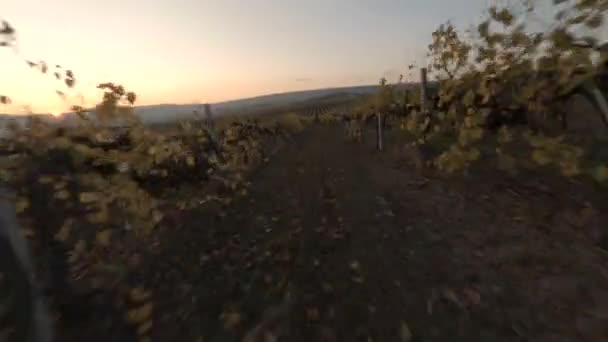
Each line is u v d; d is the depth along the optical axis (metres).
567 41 3.37
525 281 2.91
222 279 3.71
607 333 2.17
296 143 23.64
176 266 4.08
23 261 1.97
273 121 28.66
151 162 5.38
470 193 5.52
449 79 5.66
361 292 3.12
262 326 2.75
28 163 3.08
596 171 3.35
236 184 8.55
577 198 4.16
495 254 3.47
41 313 2.06
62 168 3.29
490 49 4.48
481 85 4.73
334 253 4.11
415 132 7.33
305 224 5.36
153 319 2.97
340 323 2.68
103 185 3.70
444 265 3.43
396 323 2.59
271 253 4.32
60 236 3.03
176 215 5.95
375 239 4.39
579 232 3.56
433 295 2.91
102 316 2.96
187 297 3.35
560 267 3.04
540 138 3.75
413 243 4.09
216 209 6.63
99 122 4.03
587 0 3.12
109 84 4.05
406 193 6.38
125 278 3.71
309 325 2.70
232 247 4.64
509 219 4.24
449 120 5.96
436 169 7.37
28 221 2.85
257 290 3.39
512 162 4.57
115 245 4.14
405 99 9.70
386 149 12.32
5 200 1.96
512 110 4.71
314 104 82.38
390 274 3.40
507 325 2.40
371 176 8.42
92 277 3.46
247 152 12.82
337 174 9.42
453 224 4.48
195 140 8.36
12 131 3.30
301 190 7.90
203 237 5.11
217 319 2.91
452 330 2.43
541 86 3.81
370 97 13.80
